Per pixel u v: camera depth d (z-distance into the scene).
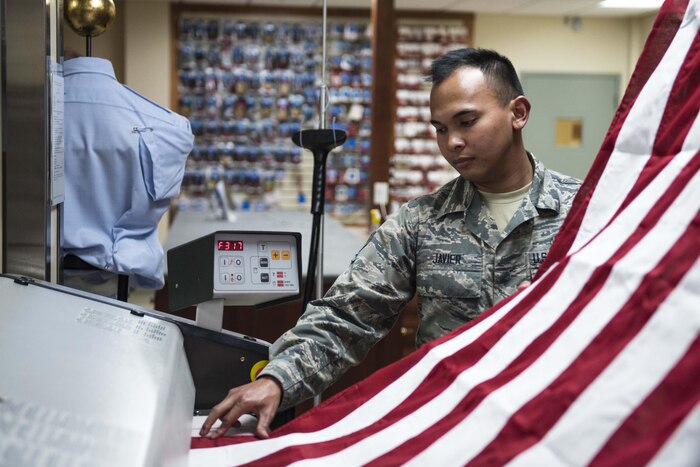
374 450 1.15
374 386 1.35
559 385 0.95
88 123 2.12
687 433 0.74
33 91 1.75
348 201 9.85
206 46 9.36
